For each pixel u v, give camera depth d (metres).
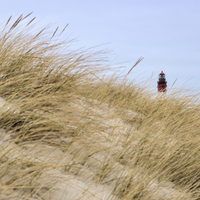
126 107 5.93
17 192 2.74
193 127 5.98
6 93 4.19
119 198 3.39
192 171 4.93
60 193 2.93
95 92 5.51
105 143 4.36
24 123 3.71
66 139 3.95
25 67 4.91
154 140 4.67
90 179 3.51
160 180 4.32
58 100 4.48
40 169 2.90
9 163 2.95
